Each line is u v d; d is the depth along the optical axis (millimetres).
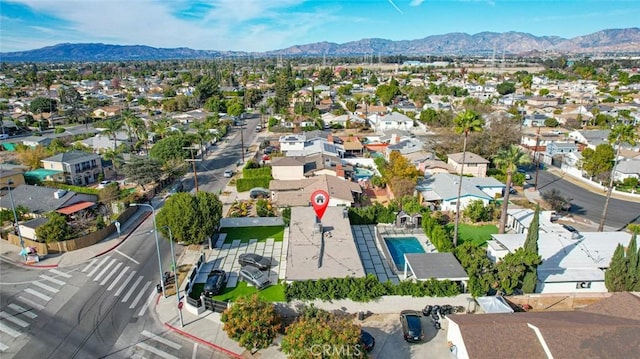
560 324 26875
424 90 174000
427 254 40469
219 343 31656
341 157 88125
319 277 36625
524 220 51500
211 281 38906
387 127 118500
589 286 37750
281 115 141125
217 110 150500
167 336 32625
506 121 83250
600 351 24641
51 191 60219
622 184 69688
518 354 25672
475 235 51656
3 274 42719
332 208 53906
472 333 27078
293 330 27125
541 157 89625
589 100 158500
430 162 74562
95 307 36688
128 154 85500
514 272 34906
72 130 116188
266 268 42469
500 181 71375
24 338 32406
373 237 51188
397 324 33531
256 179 69938
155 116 146875
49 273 42938
